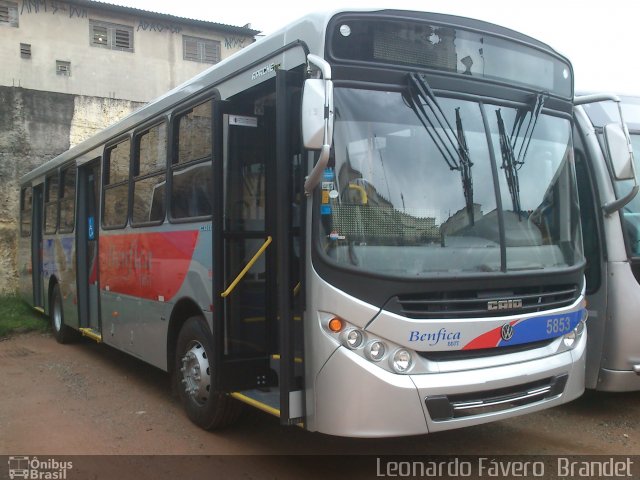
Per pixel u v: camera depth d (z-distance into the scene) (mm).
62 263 9516
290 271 4090
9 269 14297
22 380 7410
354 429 3754
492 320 4070
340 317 3803
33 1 28219
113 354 8977
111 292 7426
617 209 5328
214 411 5215
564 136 4965
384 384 3752
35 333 10719
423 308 3914
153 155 6391
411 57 4238
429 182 4141
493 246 4242
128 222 6895
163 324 6020
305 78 4035
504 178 4422
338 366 3787
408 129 4145
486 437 5258
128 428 5570
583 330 4742
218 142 4844
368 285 3820
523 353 4266
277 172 4090
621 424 5590
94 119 15469
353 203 3955
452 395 3904
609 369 5445
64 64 28875
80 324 8641
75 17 29016
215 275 4793
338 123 3973
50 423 5734
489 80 4504
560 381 4434
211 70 5344
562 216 4758
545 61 4891
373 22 4141
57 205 9906
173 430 5496
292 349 4082
